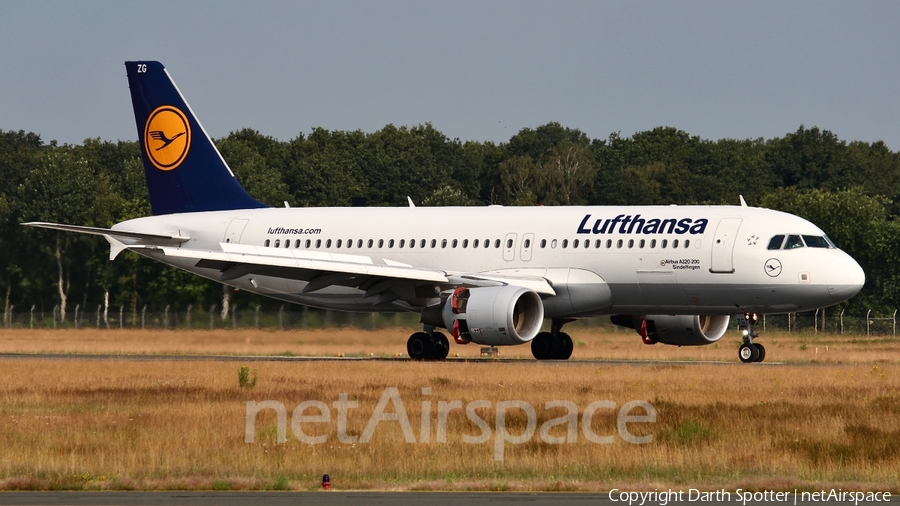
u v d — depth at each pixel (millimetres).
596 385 87500
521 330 121000
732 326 199625
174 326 167875
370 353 146000
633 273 120625
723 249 117188
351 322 157500
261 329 160250
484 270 128250
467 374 97500
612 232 122625
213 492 50750
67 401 79250
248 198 146375
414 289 126938
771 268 115688
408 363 113312
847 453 58500
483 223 130500
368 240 135500
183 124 148250
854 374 97125
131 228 146125
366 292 128875
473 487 51406
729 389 84688
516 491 50938
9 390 87000
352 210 140250
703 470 55438
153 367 108688
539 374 97188
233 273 128000
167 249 123125
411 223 134500
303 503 47562
